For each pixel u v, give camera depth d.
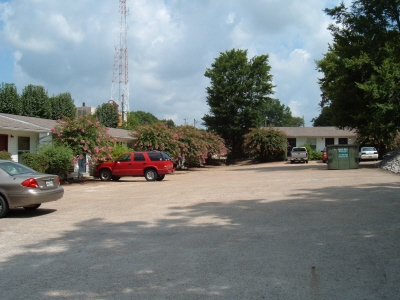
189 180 25.12
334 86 31.27
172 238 8.28
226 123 62.62
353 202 12.23
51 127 25.41
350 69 28.38
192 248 7.42
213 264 6.41
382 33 29.27
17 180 11.14
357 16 29.72
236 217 10.46
